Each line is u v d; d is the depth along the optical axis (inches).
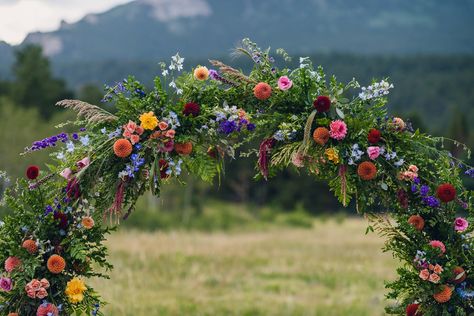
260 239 842.8
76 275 169.3
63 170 165.6
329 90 172.9
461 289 172.4
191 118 167.0
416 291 173.6
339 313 345.4
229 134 170.2
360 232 1067.9
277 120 171.8
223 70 172.9
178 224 1135.0
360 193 173.0
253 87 174.4
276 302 374.9
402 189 172.6
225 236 902.4
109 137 165.5
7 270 162.9
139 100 168.6
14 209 166.2
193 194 1521.9
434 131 2092.8
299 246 721.6
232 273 482.6
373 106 172.7
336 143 169.9
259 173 173.6
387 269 512.4
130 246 579.5
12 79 1990.7
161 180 169.6
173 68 170.7
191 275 451.8
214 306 357.4
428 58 4271.7
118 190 163.8
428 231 178.2
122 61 5255.9
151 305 335.6
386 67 4133.9
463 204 175.6
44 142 165.5
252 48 176.7
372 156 167.8
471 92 3686.0
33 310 164.4
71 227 167.8
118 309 312.2
